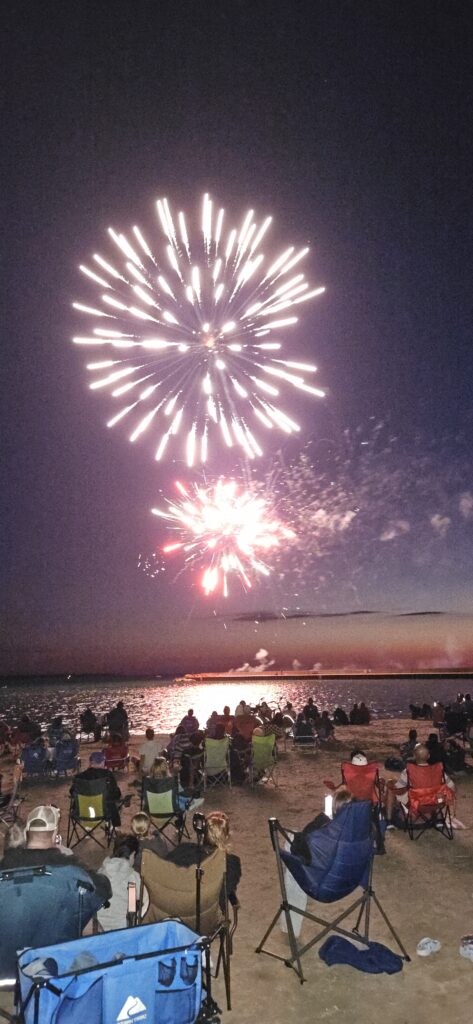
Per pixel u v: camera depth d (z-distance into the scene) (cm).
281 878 544
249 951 554
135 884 486
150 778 848
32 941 420
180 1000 381
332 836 534
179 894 479
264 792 1142
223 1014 460
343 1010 462
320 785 1195
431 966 519
